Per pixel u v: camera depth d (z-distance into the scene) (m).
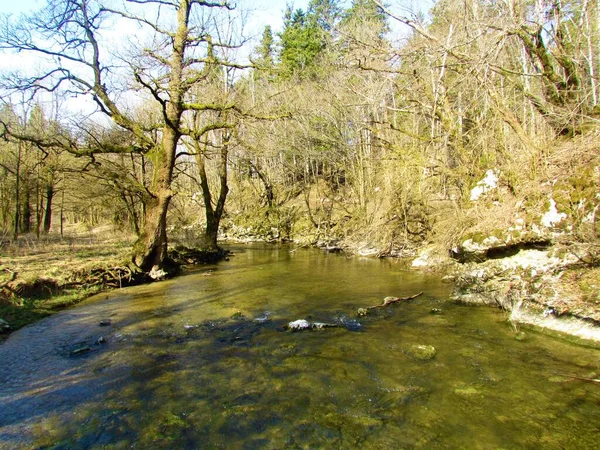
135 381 5.27
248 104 17.78
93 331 7.41
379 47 11.66
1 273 10.24
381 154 21.12
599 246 6.50
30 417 4.38
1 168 25.22
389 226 18.61
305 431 4.06
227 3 14.42
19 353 6.30
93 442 3.90
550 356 5.93
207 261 17.89
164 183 13.09
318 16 35.28
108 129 17.56
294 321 7.66
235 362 5.86
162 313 8.65
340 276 13.37
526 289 7.63
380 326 7.54
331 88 24.05
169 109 13.16
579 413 4.32
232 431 4.08
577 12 10.40
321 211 30.28
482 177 9.98
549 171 7.87
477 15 9.16
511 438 3.90
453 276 12.15
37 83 11.70
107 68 12.41
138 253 12.70
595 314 6.34
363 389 4.96
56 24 11.56
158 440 3.93
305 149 26.67
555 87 8.41
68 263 12.05
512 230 8.02
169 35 13.23
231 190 38.09
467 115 12.05
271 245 26.86
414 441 3.87
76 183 21.25
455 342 6.60
